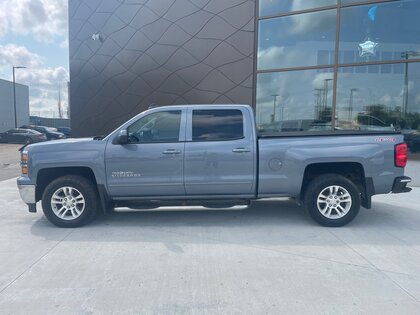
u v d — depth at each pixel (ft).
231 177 18.28
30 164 18.30
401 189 18.04
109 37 48.93
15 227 18.66
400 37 33.94
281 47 38.55
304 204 18.84
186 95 43.65
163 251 15.01
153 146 18.22
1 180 36.60
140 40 46.39
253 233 17.37
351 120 35.83
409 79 33.68
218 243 15.96
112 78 49.11
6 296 11.22
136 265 13.55
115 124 49.39
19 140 106.63
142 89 46.62
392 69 34.22
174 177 18.28
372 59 34.78
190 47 43.04
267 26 39.06
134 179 18.25
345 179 18.06
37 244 15.97
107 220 19.86
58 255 14.62
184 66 43.52
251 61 39.86
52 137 117.50
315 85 37.17
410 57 33.73
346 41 35.55
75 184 18.26
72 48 52.65
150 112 18.70
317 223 18.69
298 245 15.66
